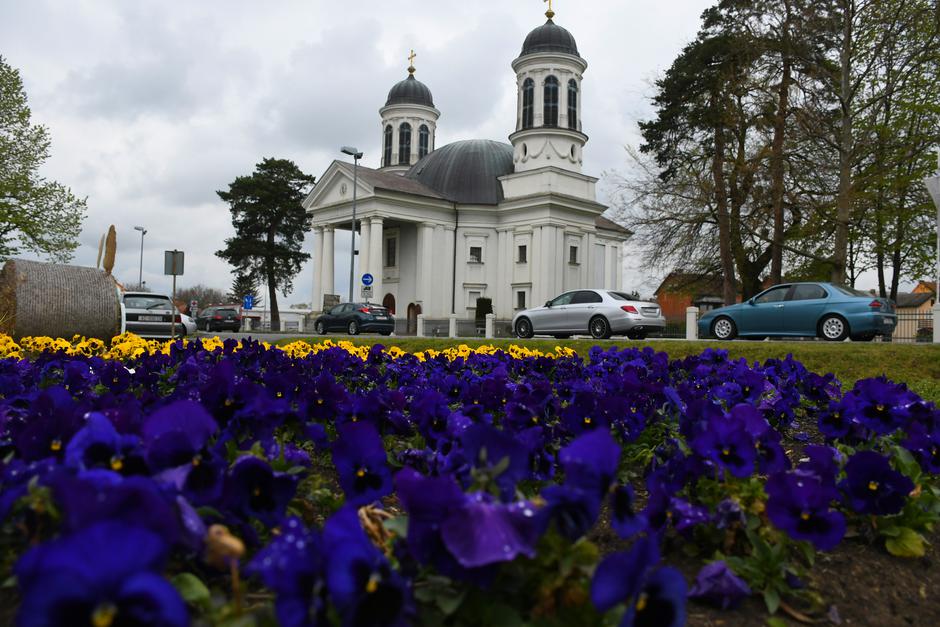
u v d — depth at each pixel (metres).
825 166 26.42
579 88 53.84
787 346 14.19
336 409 3.68
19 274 13.06
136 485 1.42
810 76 26.11
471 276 52.97
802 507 2.42
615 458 1.82
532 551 1.56
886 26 25.64
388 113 67.56
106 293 13.86
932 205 28.92
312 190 53.12
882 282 38.00
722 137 28.88
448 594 1.76
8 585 1.82
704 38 30.14
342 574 1.39
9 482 1.96
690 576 2.51
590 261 53.91
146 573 1.17
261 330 47.47
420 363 6.51
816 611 2.33
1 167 29.14
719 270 33.22
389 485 2.45
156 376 4.65
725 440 2.74
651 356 6.92
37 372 4.81
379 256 48.75
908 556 2.83
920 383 10.19
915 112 29.50
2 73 29.41
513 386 4.20
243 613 1.67
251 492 2.05
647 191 31.62
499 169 56.34
